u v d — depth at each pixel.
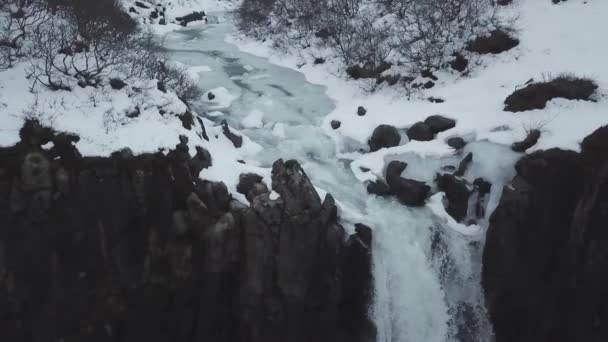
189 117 12.33
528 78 14.39
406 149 13.16
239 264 10.45
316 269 10.59
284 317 10.53
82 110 10.70
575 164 10.57
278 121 15.86
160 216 10.38
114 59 12.89
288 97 17.72
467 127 12.94
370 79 17.70
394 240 11.52
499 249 10.83
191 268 10.38
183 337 10.66
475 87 15.12
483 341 11.09
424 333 11.14
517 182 10.92
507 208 10.71
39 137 9.88
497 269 10.89
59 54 12.29
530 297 10.84
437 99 15.26
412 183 12.17
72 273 10.03
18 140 9.70
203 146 11.59
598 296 10.23
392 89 16.80
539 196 10.69
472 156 12.12
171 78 14.77
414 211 11.92
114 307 10.38
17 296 9.78
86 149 9.99
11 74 11.09
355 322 11.02
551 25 16.12
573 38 15.27
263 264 10.30
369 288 11.12
